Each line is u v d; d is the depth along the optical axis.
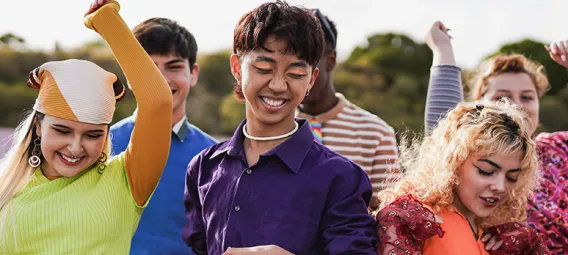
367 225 3.03
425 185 3.30
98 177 3.08
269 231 2.97
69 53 17.25
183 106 4.09
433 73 4.09
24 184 3.05
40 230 2.94
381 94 17.84
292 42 2.96
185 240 3.34
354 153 4.25
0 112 15.45
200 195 3.22
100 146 3.01
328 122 4.30
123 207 3.06
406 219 3.07
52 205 2.98
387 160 4.21
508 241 3.26
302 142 3.09
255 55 3.00
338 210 2.99
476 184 3.18
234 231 3.01
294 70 2.99
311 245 2.99
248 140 3.18
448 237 3.16
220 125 16.30
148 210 3.83
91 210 2.98
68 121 2.92
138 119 3.00
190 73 4.24
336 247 2.91
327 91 4.30
